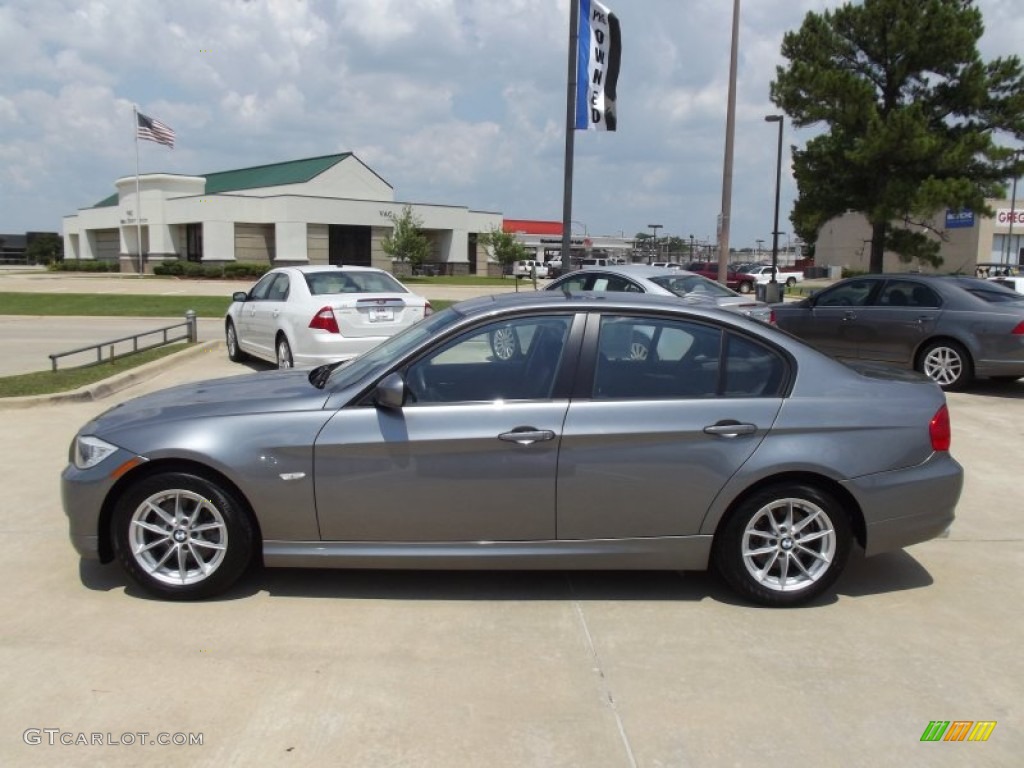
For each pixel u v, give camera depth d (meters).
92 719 3.31
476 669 3.75
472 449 4.25
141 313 24.80
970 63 28.81
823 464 4.31
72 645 3.91
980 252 56.84
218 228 55.44
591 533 4.35
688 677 3.71
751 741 3.24
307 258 56.56
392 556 4.34
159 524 4.38
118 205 64.81
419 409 4.30
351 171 63.22
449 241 65.19
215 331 19.83
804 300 12.95
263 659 3.80
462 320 4.49
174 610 4.30
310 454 4.26
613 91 13.88
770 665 3.83
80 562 4.93
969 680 3.73
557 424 4.27
